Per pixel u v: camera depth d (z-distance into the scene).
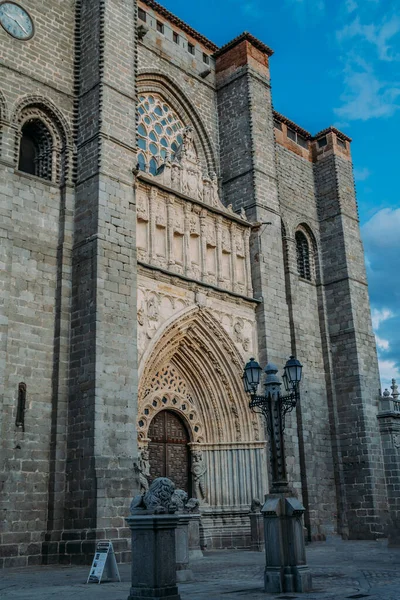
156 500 12.99
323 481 37.94
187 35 39.56
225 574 19.16
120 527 23.66
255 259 35.47
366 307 42.53
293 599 13.37
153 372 29.62
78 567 21.98
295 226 42.12
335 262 42.81
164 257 30.78
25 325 25.47
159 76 36.72
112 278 26.61
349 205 44.53
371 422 39.25
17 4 28.86
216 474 31.86
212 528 30.95
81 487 23.88
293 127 44.81
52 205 27.89
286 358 34.81
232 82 39.56
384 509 37.84
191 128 36.06
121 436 24.94
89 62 29.95
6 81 27.41
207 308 31.61
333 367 40.94
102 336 25.47
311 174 45.31
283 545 15.19
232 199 37.47
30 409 24.72
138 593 12.47
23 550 23.08
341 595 13.85
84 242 27.05
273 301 35.19
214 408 32.44
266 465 32.28
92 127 28.66
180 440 31.66
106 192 27.56
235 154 38.12
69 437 24.98
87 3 31.06
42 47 29.31
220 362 32.31
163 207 31.48
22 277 25.94
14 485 23.45
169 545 12.74
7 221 25.36
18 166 28.34
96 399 24.45
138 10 36.66
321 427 39.16
